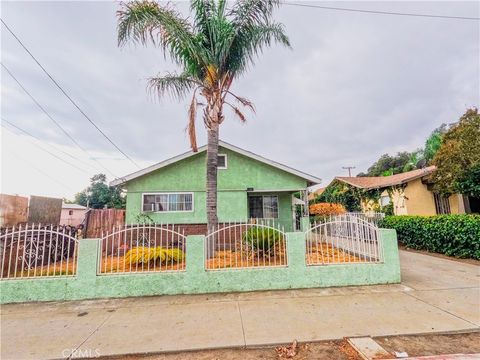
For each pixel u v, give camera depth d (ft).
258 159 40.29
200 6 26.48
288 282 19.07
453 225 28.86
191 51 24.90
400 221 38.55
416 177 47.88
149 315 14.98
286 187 40.91
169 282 18.53
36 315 15.31
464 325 12.79
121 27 23.97
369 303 15.93
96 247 18.56
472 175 33.73
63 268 24.00
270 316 14.40
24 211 28.60
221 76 27.07
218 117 26.76
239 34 26.84
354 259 21.35
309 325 13.20
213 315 14.74
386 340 11.68
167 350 11.28
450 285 19.06
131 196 38.63
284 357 10.69
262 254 22.30
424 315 14.02
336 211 60.18
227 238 31.94
